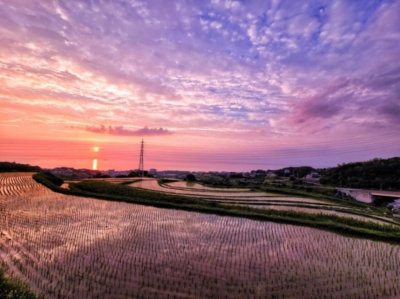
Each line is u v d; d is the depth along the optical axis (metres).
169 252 14.58
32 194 33.47
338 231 20.62
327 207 31.97
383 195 49.56
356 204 37.91
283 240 17.91
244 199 36.38
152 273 11.82
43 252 13.95
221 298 9.95
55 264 12.46
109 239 16.52
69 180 56.88
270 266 13.12
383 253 15.73
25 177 49.72
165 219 22.98
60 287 10.33
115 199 31.88
